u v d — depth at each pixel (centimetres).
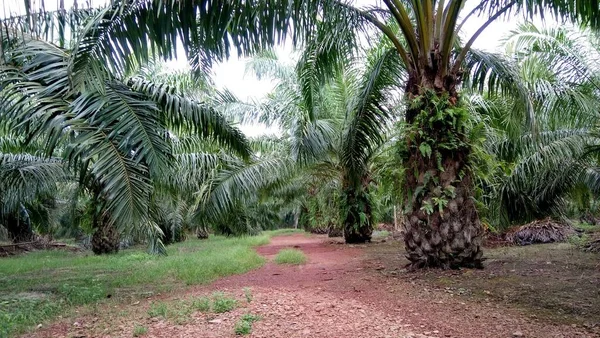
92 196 1198
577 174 946
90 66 413
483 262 566
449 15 518
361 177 1030
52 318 372
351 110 782
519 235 920
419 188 523
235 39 442
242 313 358
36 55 504
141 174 491
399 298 387
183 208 1559
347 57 643
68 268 798
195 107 647
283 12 438
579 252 673
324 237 1797
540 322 292
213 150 1083
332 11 525
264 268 688
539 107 761
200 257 855
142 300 441
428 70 541
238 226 1912
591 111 762
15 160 917
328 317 334
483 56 617
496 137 895
